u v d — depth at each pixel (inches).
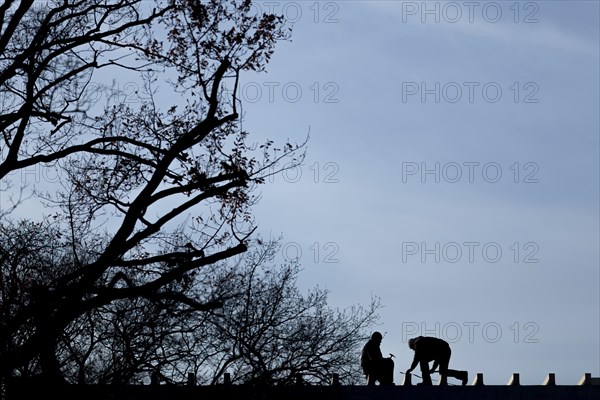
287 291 1873.8
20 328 1675.7
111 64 1975.9
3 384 1582.2
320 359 1817.2
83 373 1624.0
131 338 1649.9
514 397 2269.9
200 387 1708.9
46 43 1844.2
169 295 1579.7
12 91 1903.3
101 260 1551.4
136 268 1723.7
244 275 1827.0
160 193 1658.5
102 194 1956.2
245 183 1715.1
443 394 2250.2
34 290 1558.8
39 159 1752.0
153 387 1732.3
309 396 1780.3
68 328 1729.8
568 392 2271.2
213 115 1720.0
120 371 1624.0
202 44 1950.1
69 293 1530.5
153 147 1860.2
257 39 1947.6
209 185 1727.4
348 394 1971.0
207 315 1690.5
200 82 1856.5
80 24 1947.6
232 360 1686.8
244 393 1694.1
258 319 1792.6
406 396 2239.2
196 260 1590.8
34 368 1659.7
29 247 1775.3
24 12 1739.7
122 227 1585.9
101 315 1736.0
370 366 2306.8
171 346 1726.1
